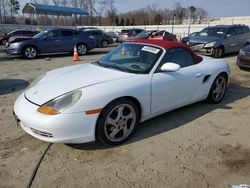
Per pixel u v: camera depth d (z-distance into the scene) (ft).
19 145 11.12
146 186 8.67
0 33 70.74
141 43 14.08
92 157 10.30
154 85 11.88
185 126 13.20
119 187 8.61
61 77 11.99
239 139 11.98
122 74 11.78
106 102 10.23
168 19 230.48
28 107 10.18
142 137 11.94
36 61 36.42
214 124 13.53
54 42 41.27
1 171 9.36
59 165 9.77
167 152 10.73
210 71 15.17
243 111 15.46
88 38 45.83
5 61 36.35
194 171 9.50
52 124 9.49
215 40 37.11
